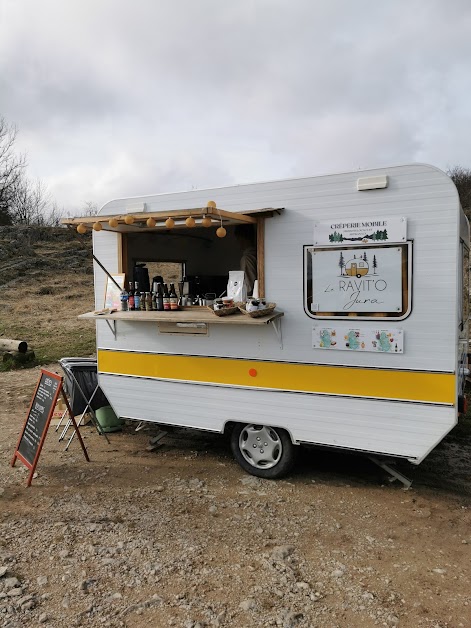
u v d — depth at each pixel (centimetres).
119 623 270
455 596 290
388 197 388
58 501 414
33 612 279
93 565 322
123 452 526
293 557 331
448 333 374
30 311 1591
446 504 406
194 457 511
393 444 399
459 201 374
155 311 481
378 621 270
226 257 655
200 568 319
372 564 323
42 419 460
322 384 420
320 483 446
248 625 268
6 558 330
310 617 273
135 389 510
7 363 970
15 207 3391
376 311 396
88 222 457
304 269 422
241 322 404
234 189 452
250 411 451
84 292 1903
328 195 409
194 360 473
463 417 619
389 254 389
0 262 2217
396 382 394
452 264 371
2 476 466
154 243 572
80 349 1107
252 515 388
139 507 402
